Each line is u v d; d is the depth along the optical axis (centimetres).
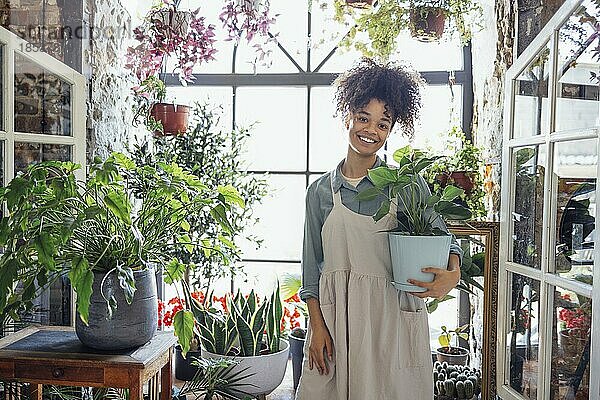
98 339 229
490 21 361
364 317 243
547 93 260
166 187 232
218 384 313
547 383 253
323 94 436
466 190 329
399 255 234
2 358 224
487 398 313
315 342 249
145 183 251
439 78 421
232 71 439
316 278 255
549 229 254
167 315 399
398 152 264
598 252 199
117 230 233
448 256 237
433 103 423
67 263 242
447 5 327
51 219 228
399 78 246
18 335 251
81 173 306
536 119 274
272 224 444
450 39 348
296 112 439
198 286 394
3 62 253
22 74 266
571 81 236
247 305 357
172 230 248
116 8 363
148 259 244
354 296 244
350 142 247
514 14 313
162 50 331
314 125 438
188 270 392
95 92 333
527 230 284
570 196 236
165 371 254
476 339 375
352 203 249
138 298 232
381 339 244
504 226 306
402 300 248
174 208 244
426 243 229
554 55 251
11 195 214
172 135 360
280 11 433
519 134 296
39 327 265
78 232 229
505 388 301
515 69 296
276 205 443
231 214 382
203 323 348
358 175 253
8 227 214
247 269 446
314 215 256
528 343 279
